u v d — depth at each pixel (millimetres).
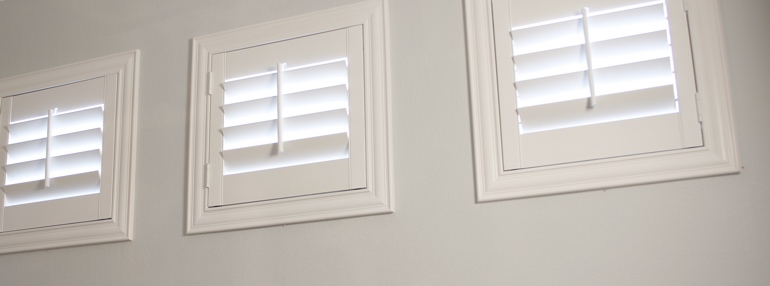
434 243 1988
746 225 1730
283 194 2176
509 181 1945
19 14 2771
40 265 2443
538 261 1876
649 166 1831
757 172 1751
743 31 1846
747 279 1700
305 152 2180
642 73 1898
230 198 2234
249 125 2250
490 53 2061
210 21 2451
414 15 2193
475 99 2041
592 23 1967
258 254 2172
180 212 2299
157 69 2480
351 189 2102
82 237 2389
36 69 2672
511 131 1979
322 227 2121
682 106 1844
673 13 1907
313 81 2246
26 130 2592
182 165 2342
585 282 1822
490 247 1930
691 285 1738
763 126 1772
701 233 1761
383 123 2123
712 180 1784
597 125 1902
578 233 1859
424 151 2068
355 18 2244
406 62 2162
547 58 1982
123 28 2580
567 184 1888
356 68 2193
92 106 2537
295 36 2305
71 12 2688
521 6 2064
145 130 2436
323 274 2082
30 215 2484
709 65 1845
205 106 2352
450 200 2004
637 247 1802
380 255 2035
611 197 1854
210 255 2227
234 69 2354
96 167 2459
